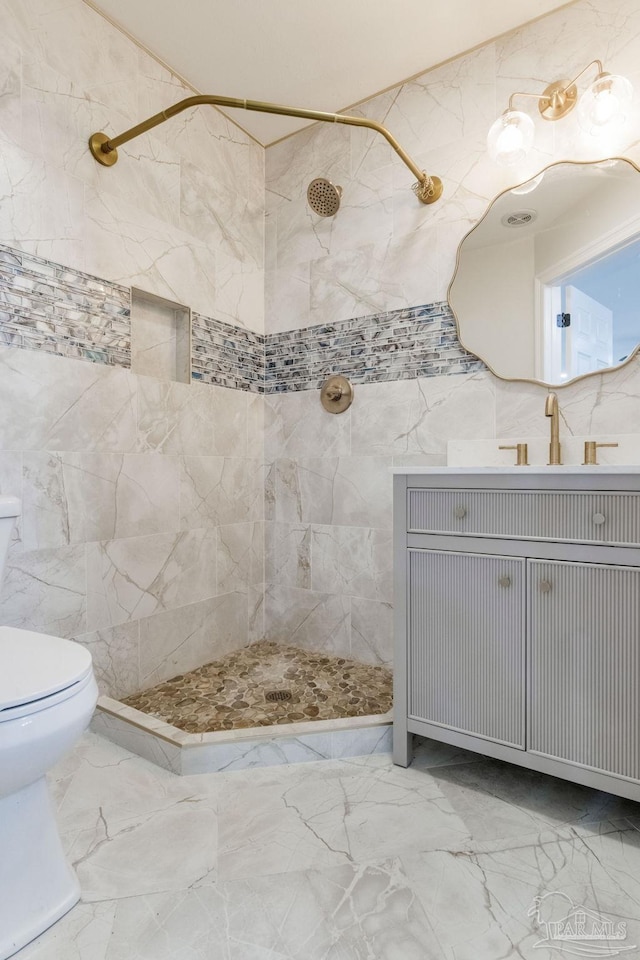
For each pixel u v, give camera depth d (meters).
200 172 2.09
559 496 1.24
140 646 1.87
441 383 1.94
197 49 1.85
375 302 2.09
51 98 1.56
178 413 2.01
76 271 1.64
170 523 1.98
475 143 1.85
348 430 2.18
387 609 2.08
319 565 2.27
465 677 1.38
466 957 0.89
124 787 1.37
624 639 1.16
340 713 1.69
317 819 1.25
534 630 1.27
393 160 2.04
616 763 1.17
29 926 0.92
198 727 1.58
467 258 1.86
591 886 1.05
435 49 1.85
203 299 2.11
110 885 1.04
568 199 1.69
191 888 1.03
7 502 1.21
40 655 1.05
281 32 1.77
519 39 1.76
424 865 1.10
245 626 2.35
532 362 1.75
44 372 1.56
